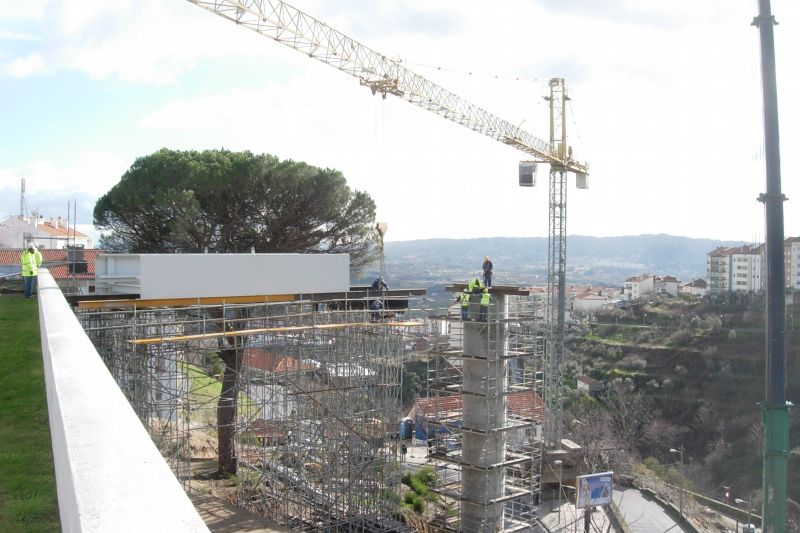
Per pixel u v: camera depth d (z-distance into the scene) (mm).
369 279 45094
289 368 28734
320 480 27469
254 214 39781
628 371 79250
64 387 3229
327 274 25359
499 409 28984
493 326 28312
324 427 25891
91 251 44531
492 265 28281
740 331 75938
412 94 52250
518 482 33656
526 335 30516
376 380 26594
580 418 64188
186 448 24562
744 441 60938
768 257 15062
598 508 40312
